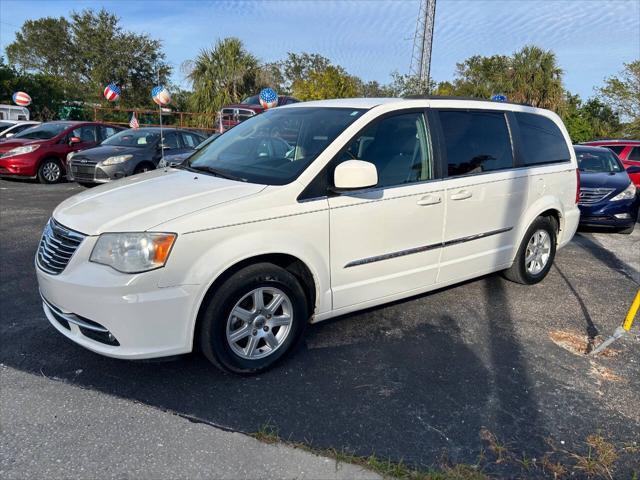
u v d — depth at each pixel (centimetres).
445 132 423
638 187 1154
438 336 410
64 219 321
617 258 687
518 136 486
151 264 289
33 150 1168
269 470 252
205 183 350
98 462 254
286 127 404
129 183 371
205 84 2595
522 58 2952
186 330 306
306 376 342
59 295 306
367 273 378
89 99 3606
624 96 3309
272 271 327
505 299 498
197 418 293
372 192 366
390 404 313
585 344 408
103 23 4084
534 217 502
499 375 353
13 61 5081
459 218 428
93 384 324
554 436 288
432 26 3478
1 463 251
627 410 317
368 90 3866
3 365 342
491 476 254
